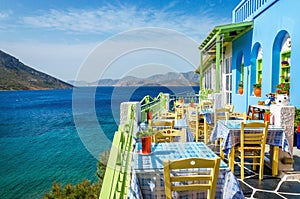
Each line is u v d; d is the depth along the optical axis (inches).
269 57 282.7
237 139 167.6
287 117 165.5
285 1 243.6
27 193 402.0
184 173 99.5
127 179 100.3
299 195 138.5
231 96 450.6
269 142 163.2
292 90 230.2
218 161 86.7
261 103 268.2
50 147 577.9
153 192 98.5
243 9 384.2
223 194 98.3
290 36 235.9
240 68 411.2
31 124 858.8
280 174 163.0
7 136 827.4
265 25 292.7
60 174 397.7
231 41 440.8
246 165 184.2
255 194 140.0
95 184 300.8
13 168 535.5
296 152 201.2
